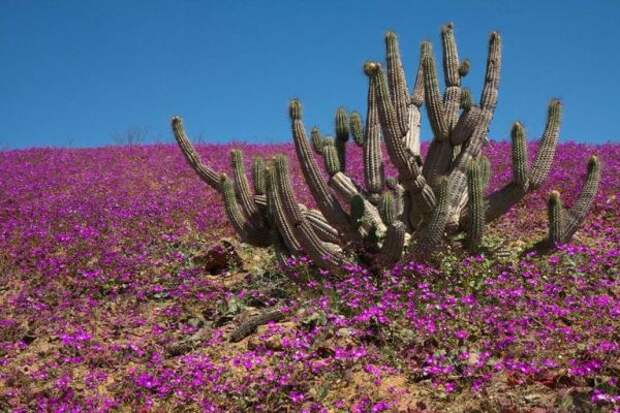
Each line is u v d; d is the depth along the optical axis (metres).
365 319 6.95
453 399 5.89
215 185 9.73
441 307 7.29
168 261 11.05
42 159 22.69
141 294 9.61
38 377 7.06
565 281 8.31
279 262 8.98
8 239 12.56
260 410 6.11
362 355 6.48
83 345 7.86
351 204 8.78
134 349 7.50
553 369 6.11
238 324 8.23
